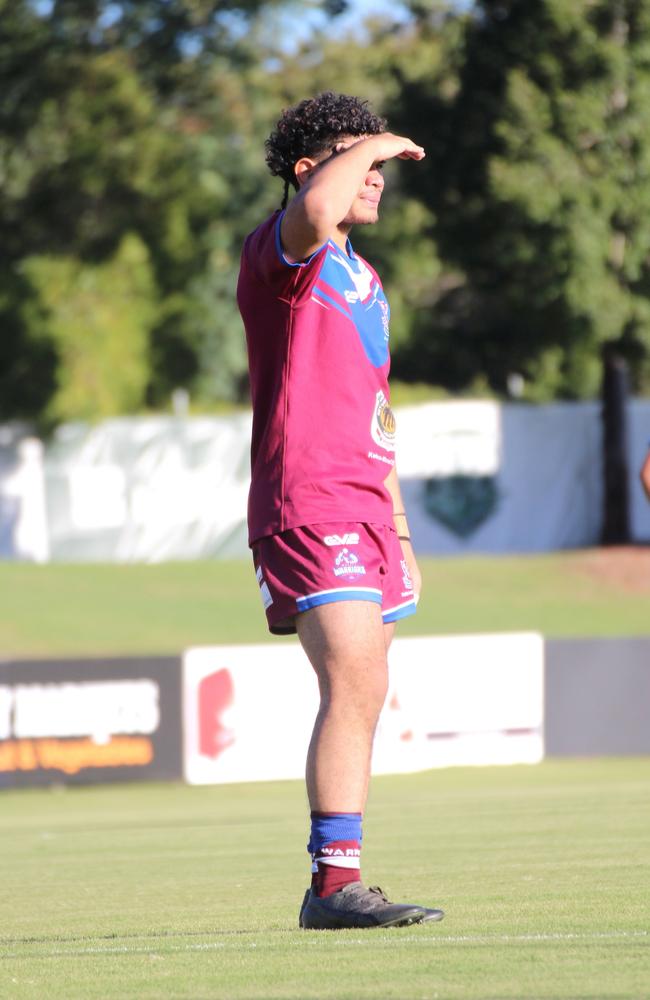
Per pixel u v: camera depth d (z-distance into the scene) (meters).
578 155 92.94
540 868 17.80
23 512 103.62
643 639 57.78
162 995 9.70
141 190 124.50
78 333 117.88
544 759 56.66
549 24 91.69
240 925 13.52
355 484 12.73
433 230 100.19
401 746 54.94
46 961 11.54
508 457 105.94
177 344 136.25
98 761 52.78
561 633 87.44
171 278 131.62
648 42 91.81
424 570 100.56
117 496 104.62
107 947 12.29
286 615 12.69
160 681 53.50
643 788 40.84
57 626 88.50
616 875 16.42
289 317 12.74
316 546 12.53
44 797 54.03
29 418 116.19
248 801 49.16
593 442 106.75
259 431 13.03
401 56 113.62
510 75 92.12
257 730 54.66
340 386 12.77
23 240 125.19
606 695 57.28
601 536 105.50
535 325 99.44
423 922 12.65
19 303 117.69
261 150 135.62
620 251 95.06
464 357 144.12
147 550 105.00
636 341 98.81
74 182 120.56
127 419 105.00
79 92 118.06
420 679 55.25
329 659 12.48
